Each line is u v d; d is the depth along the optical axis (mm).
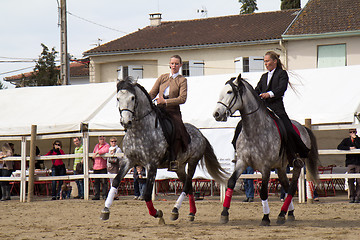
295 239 7246
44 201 14977
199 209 11961
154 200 14469
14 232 8359
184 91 9438
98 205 13211
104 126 17141
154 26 34062
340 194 16531
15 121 18391
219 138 14992
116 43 31734
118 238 7547
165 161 9156
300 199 13406
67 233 8133
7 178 15367
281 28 28297
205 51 29109
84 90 20547
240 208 12156
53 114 18594
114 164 15234
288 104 16156
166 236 7668
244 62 28328
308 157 10047
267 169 8688
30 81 45219
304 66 26656
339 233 7867
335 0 28781
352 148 13133
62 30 26609
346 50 25938
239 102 8430
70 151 21156
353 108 14836
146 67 30734
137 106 8609
